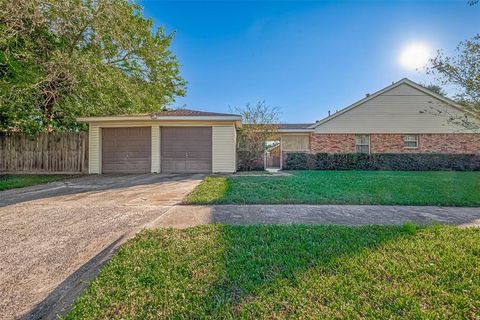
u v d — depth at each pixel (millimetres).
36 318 1604
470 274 2020
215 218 3803
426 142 14742
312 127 15359
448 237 2826
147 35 15133
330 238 2844
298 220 3705
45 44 10094
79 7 9305
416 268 2119
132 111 14133
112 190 6348
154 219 3754
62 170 10812
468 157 13352
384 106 14992
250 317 1552
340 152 14727
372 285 1884
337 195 5316
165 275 2047
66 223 3570
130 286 1896
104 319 1550
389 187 6406
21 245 2766
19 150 10828
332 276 2012
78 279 2066
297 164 14055
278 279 1974
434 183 7203
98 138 10844
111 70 11703
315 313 1583
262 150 13203
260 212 4152
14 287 1952
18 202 4941
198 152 10930
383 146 14969
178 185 7168
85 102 11609
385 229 3141
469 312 1587
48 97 10492
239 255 2406
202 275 2043
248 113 13211
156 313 1602
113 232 3182
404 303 1668
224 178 8406
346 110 15164
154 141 10812
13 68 9289
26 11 8391
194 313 1596
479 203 4648
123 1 10914
